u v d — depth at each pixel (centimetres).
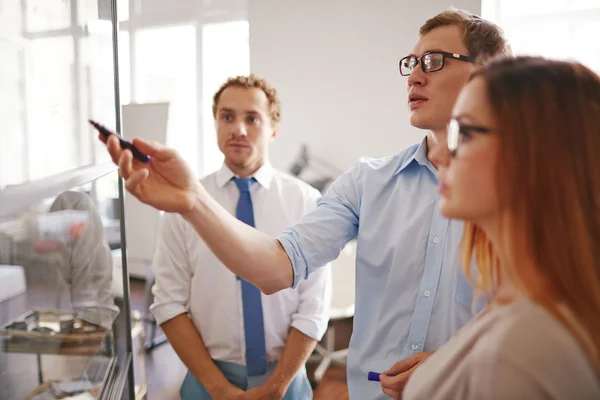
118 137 81
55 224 81
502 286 57
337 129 426
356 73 415
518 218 51
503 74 54
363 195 125
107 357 112
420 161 117
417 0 390
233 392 146
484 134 54
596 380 47
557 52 369
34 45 71
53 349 79
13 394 65
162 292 156
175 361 331
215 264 153
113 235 119
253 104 158
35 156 69
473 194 54
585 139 50
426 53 109
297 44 429
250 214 159
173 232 157
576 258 49
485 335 50
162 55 439
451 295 110
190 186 91
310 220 124
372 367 119
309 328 153
